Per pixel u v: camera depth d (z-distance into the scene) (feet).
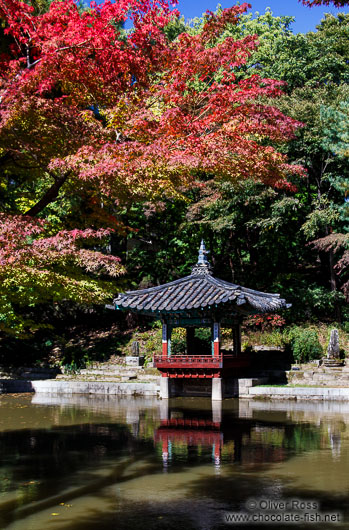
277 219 83.46
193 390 71.56
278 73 97.25
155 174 31.27
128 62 35.17
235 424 44.75
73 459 31.19
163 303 67.10
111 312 108.58
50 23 34.22
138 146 31.83
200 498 23.38
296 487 25.02
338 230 88.99
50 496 23.81
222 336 91.04
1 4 32.73
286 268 102.01
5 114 28.63
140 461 30.55
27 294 32.55
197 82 52.70
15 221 28.58
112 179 30.42
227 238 97.60
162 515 21.18
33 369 85.20
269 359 81.30
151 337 93.09
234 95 36.58
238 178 36.94
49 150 33.40
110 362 86.79
